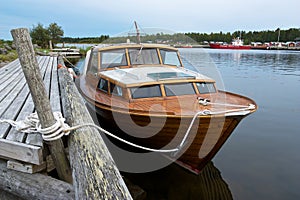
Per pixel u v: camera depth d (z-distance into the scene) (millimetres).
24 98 4516
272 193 4320
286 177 4801
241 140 6512
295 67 21875
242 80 15148
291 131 7105
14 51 23781
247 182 4641
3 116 3471
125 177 4531
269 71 19219
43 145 2650
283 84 13891
